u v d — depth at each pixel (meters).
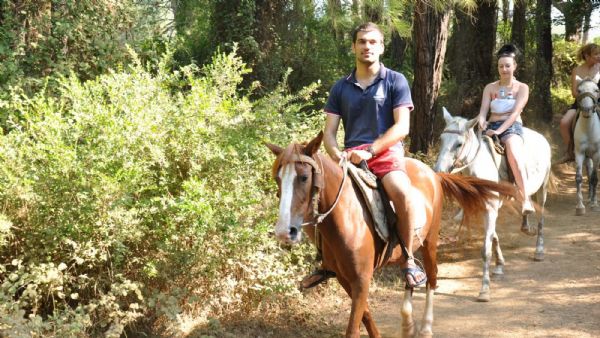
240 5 10.47
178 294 4.98
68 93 5.73
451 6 9.43
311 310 5.96
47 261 4.88
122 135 5.00
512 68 7.26
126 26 8.49
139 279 5.20
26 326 4.24
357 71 4.51
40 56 7.34
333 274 4.57
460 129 6.61
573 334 5.31
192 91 5.69
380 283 6.86
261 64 10.74
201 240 5.09
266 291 5.38
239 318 5.57
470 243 8.45
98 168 4.83
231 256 5.38
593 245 8.25
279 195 3.73
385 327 5.68
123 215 4.82
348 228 4.10
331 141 4.51
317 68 11.84
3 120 6.24
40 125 5.05
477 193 5.63
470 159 6.72
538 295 6.42
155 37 9.23
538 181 7.61
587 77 10.24
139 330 5.15
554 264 7.53
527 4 14.49
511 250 8.23
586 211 10.35
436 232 5.21
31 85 7.07
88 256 4.74
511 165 7.10
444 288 6.80
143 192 5.30
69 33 7.42
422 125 10.54
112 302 4.66
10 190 4.75
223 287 5.36
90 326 4.82
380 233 4.32
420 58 10.31
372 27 4.41
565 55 22.00
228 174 5.47
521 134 7.28
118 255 4.80
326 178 4.00
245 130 5.89
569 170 13.89
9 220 4.71
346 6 7.99
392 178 4.37
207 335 5.04
